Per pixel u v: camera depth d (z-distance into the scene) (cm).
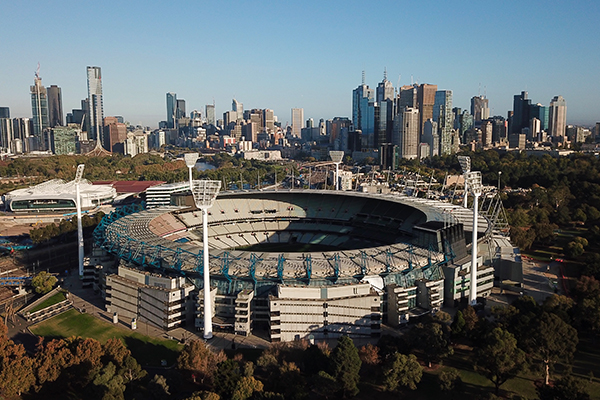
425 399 14888
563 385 13475
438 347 16475
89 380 15238
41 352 16075
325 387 14312
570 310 19162
